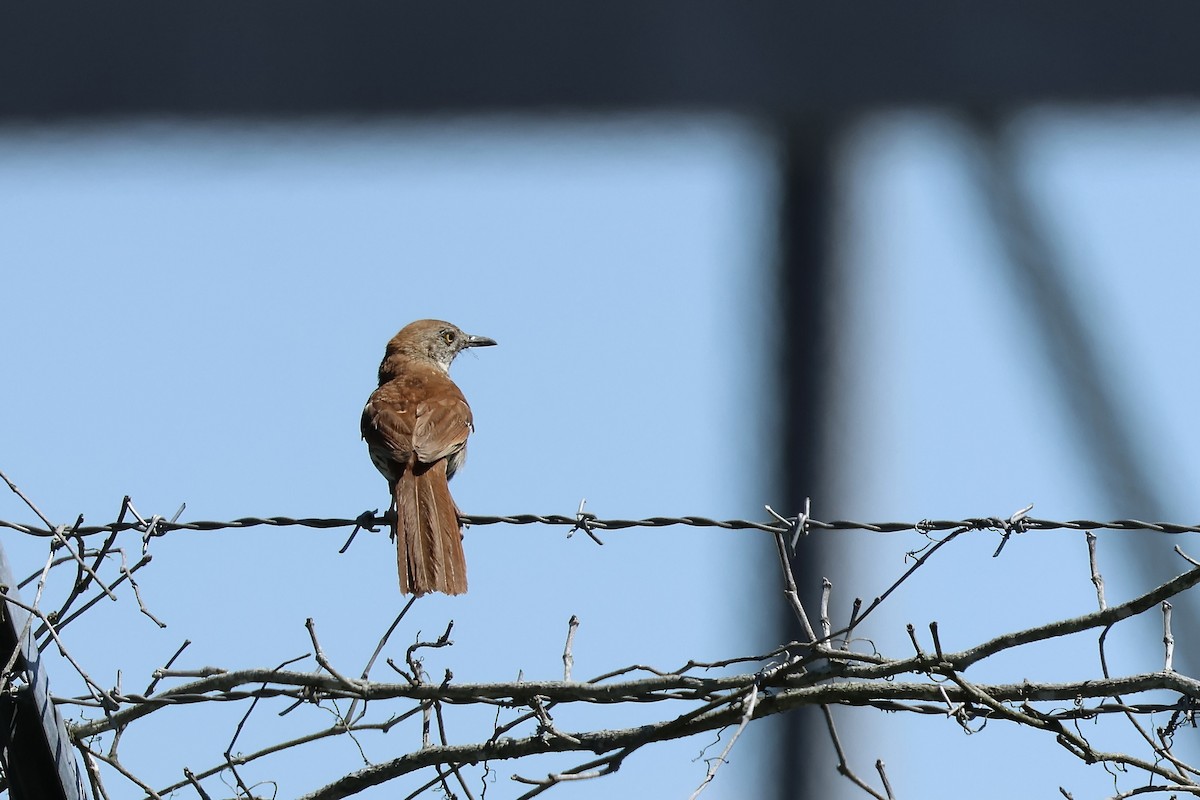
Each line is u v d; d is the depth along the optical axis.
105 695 7.88
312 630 7.98
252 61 7.38
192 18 7.35
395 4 7.39
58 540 8.13
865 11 7.24
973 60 7.34
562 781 7.05
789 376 8.84
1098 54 7.31
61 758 7.79
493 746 8.02
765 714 7.80
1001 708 7.48
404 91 7.37
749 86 7.38
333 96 7.40
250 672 8.10
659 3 7.34
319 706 8.27
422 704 8.12
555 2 7.38
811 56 7.31
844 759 7.65
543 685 7.97
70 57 7.34
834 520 8.85
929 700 7.56
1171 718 7.67
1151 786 7.48
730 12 7.38
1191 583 7.24
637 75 7.34
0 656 7.49
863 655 7.61
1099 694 7.53
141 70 7.26
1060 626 7.47
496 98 7.41
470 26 7.40
